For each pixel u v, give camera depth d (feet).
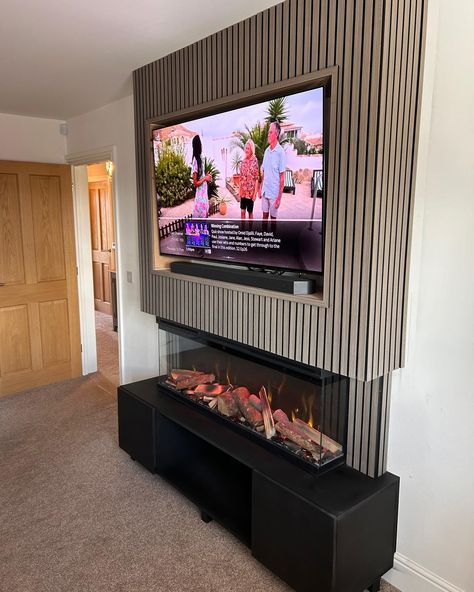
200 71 7.71
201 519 8.22
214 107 7.55
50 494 8.88
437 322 6.10
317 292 6.69
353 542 6.07
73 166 14.21
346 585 6.10
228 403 8.34
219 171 7.63
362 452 6.79
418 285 6.22
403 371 6.49
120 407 9.93
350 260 5.80
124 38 7.56
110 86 10.23
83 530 7.91
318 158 6.07
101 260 23.32
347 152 5.68
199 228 8.25
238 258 7.61
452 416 6.10
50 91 10.61
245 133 7.06
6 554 7.35
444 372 6.10
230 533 7.90
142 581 6.87
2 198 12.87
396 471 6.78
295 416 7.25
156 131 8.84
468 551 6.16
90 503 8.64
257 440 7.68
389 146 5.47
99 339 19.25
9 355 13.50
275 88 6.45
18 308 13.53
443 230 5.90
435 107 5.78
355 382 6.77
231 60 7.12
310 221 6.31
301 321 6.55
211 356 8.97
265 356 7.60
